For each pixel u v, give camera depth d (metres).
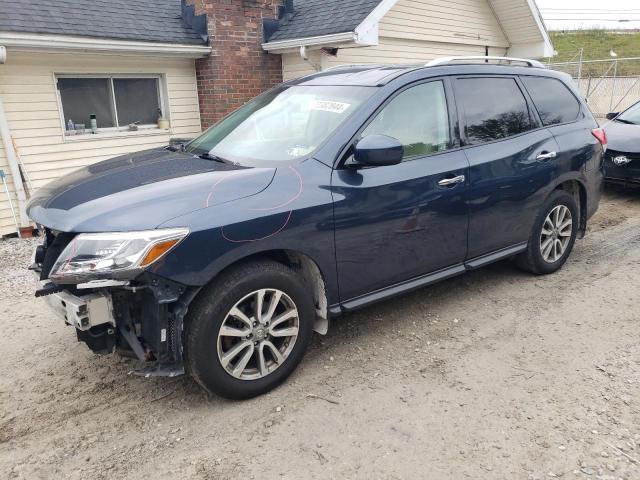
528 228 4.68
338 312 3.50
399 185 3.59
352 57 10.17
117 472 2.66
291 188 3.19
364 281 3.59
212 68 9.29
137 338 3.02
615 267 5.29
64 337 4.13
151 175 3.31
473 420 2.99
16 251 6.79
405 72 3.88
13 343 4.05
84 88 8.40
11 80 7.49
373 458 2.71
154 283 2.76
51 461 2.75
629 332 3.96
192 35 9.13
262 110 4.15
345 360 3.65
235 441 2.86
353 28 8.59
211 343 2.96
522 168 4.41
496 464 2.65
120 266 2.68
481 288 4.81
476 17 12.34
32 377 3.55
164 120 9.37
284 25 10.00
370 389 3.31
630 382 3.32
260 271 3.07
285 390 3.31
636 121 8.55
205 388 3.06
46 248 3.35
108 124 8.79
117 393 3.35
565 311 4.33
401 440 2.84
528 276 5.07
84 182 3.33
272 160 3.48
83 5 8.35
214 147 3.94
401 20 10.72
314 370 3.53
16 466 2.71
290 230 3.13
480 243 4.27
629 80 23.69
